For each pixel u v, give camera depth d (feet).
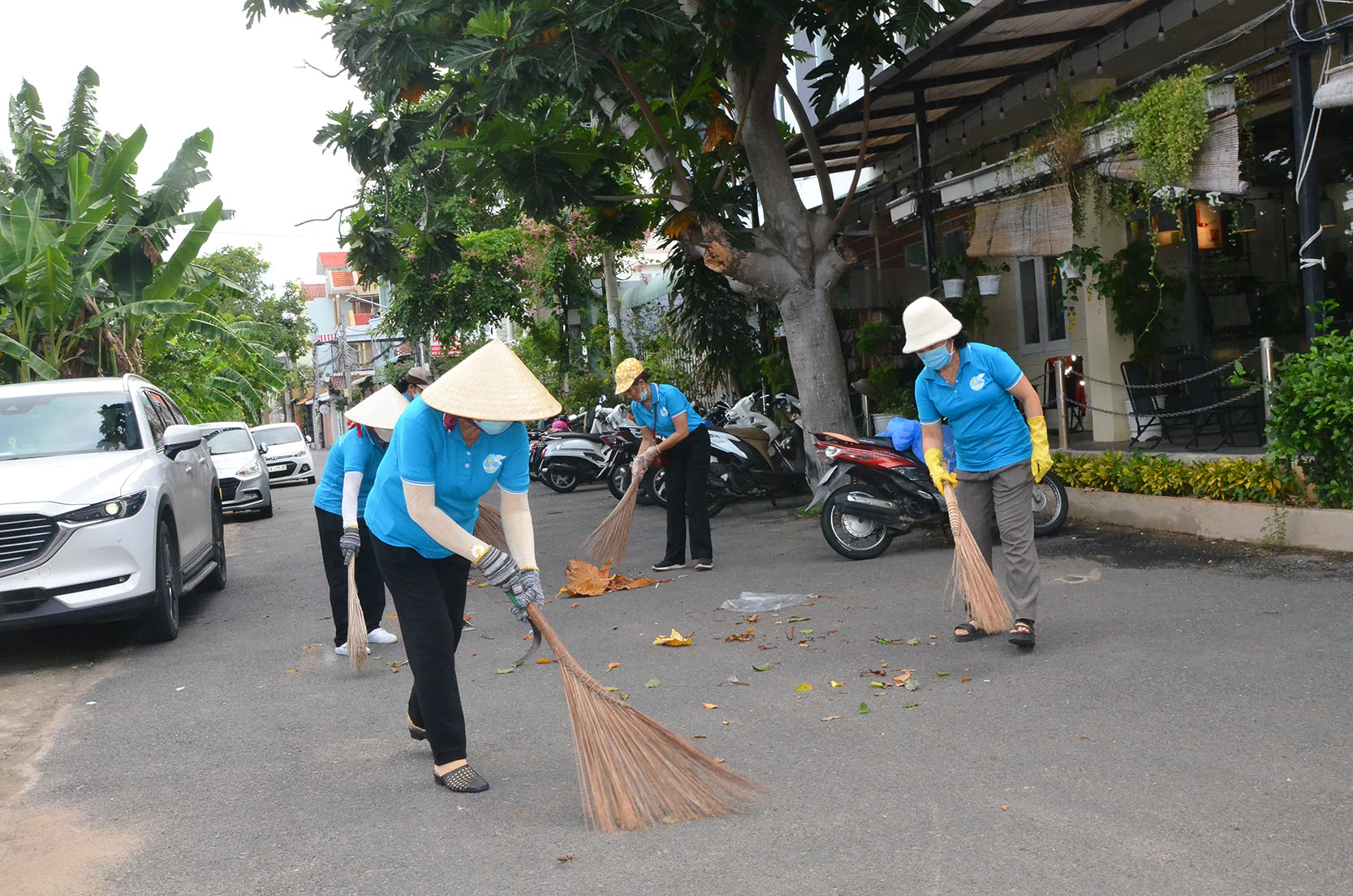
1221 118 26.76
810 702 16.03
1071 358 42.09
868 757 13.51
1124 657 16.94
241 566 38.34
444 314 78.59
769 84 35.65
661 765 12.12
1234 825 10.81
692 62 34.35
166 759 15.78
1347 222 32.04
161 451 26.96
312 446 234.79
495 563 12.73
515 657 20.34
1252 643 17.03
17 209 49.62
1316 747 12.69
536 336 80.74
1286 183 33.91
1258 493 25.00
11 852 12.50
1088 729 13.89
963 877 10.11
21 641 26.18
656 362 62.18
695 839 11.44
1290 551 23.47
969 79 38.24
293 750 15.76
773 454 41.24
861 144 36.04
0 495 22.47
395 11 31.60
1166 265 36.06
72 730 17.72
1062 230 33.47
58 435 26.18
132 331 56.59
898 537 31.07
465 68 28.96
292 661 21.80
